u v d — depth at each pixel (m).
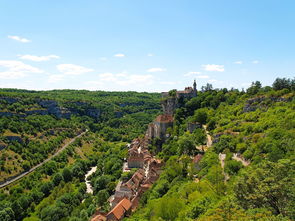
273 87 190.62
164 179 130.88
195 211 69.19
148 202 115.88
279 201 51.09
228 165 105.44
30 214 160.38
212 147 143.12
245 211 50.66
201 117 193.38
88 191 185.75
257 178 56.19
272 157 91.25
